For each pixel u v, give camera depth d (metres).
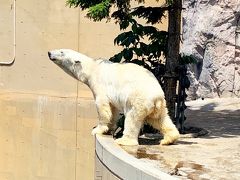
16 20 15.93
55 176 15.56
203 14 15.67
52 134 15.48
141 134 8.49
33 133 15.75
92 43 15.14
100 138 7.82
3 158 16.17
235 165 6.59
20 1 15.81
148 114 7.43
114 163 6.69
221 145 7.87
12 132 16.02
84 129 15.06
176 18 8.56
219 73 15.42
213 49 15.46
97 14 8.12
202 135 8.79
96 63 8.03
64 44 15.47
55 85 15.51
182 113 8.83
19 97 15.87
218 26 15.41
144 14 9.01
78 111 15.13
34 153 15.79
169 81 8.62
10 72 16.05
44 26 15.62
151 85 7.36
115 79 7.64
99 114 8.02
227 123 10.34
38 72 15.73
